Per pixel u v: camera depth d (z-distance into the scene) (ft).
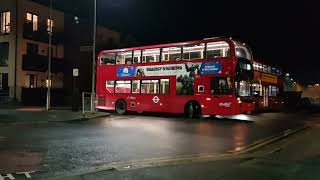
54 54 133.28
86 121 68.59
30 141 40.68
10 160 29.94
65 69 135.13
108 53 92.27
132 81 86.48
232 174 25.96
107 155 32.94
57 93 125.49
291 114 109.91
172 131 53.31
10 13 118.52
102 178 24.14
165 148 37.60
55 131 50.85
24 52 120.26
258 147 39.91
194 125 62.85
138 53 86.07
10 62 118.11
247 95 73.20
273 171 27.07
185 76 77.41
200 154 34.47
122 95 87.97
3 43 120.37
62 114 78.38
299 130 60.18
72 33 139.95
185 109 77.10
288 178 24.88
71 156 32.14
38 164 28.50
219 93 72.23
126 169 27.04
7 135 45.70
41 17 126.82
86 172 25.91
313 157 33.45
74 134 47.80
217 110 72.33
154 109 81.82
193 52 76.69
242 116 93.56
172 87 79.25
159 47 82.17
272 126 66.08
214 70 73.10
